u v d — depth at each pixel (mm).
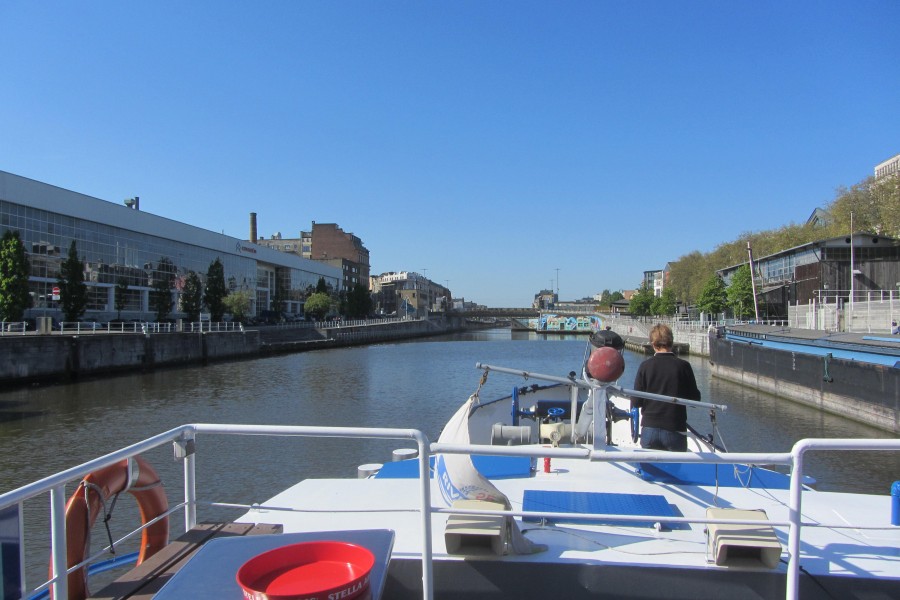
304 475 13289
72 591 2736
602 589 2389
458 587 2438
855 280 38719
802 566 2441
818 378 22344
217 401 26375
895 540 2762
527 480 3654
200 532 2867
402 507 3365
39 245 44875
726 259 68438
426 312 136375
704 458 2051
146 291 57906
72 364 33875
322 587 1840
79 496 2814
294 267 96625
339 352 62594
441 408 24297
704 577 2350
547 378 3875
